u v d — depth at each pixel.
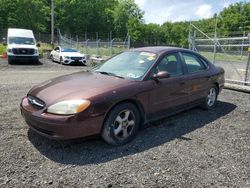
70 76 5.12
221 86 7.05
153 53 5.39
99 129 4.16
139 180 3.41
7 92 8.25
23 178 3.37
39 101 4.21
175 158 4.03
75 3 73.44
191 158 4.05
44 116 3.95
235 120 6.01
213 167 3.80
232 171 3.71
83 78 4.84
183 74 5.62
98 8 76.75
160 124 5.54
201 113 6.44
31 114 4.13
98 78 4.80
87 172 3.56
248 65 10.75
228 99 8.22
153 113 4.97
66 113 3.89
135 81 4.72
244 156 4.20
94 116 4.04
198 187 3.31
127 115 4.51
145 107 4.76
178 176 3.53
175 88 5.32
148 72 4.93
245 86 10.16
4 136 4.60
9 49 19.16
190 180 3.45
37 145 4.30
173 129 5.27
